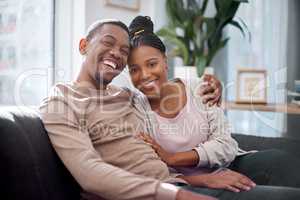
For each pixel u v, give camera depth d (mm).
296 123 2445
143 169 1148
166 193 950
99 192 986
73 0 2105
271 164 1305
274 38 2551
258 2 2564
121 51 1205
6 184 973
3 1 1858
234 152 1350
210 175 1189
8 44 1883
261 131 2508
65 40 2107
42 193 1015
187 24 2373
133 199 963
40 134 1076
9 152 979
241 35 2613
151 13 2471
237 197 1028
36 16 2008
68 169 1050
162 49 1322
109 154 1149
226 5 2309
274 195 999
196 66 2367
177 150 1300
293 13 2523
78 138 1060
